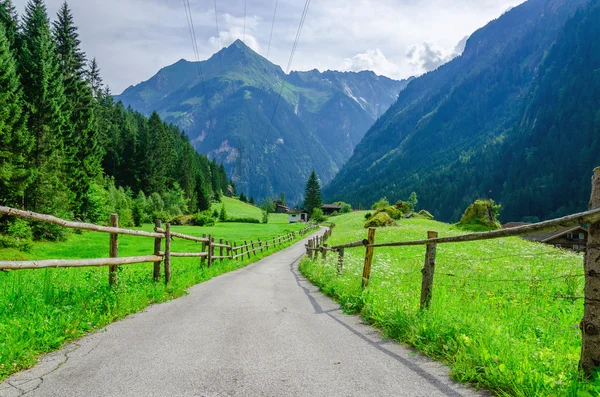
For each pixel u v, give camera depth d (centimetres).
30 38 4591
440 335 452
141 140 10000
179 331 524
